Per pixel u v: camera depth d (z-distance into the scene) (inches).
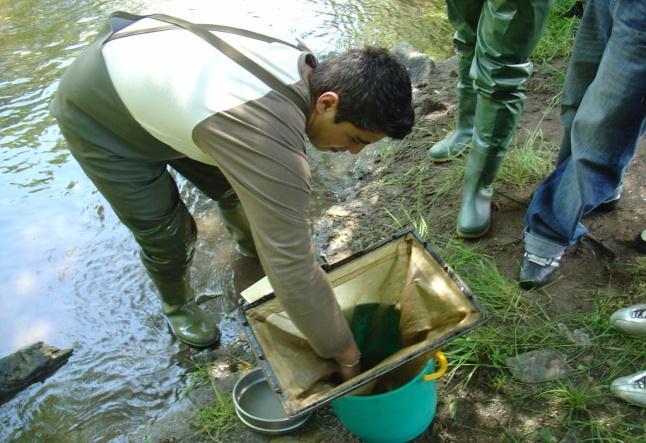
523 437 72.4
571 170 79.7
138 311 103.0
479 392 77.9
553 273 90.1
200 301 103.3
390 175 121.4
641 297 85.4
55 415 88.3
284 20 182.2
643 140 112.2
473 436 73.4
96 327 101.1
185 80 57.7
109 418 86.9
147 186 76.6
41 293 108.0
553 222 84.0
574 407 74.0
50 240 118.2
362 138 60.5
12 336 100.8
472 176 98.0
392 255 71.8
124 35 65.6
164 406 87.7
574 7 149.2
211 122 54.4
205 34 59.9
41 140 143.2
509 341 82.7
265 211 53.4
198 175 89.7
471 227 98.3
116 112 66.2
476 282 91.4
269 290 83.5
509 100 89.8
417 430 70.7
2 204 126.3
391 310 75.0
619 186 94.3
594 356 79.5
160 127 62.3
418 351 58.1
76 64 69.7
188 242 86.8
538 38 85.7
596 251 93.2
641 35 65.1
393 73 57.0
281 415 79.0
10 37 184.1
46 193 129.0
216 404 83.3
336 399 62.0
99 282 109.1
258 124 53.3
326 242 108.0
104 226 120.8
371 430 68.2
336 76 56.7
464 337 82.6
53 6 199.9
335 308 58.3
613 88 69.6
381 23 178.7
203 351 94.6
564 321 84.5
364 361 75.2
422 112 136.9
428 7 186.4
